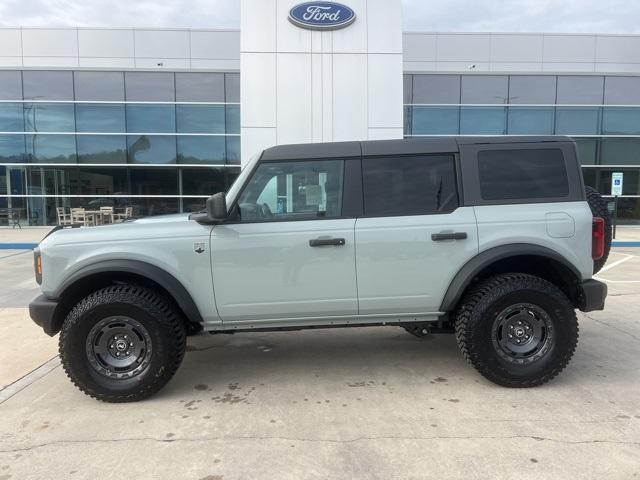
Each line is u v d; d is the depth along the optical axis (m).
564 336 3.99
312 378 4.39
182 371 4.62
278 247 3.95
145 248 3.91
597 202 4.38
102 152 19.94
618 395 3.91
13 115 19.80
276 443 3.24
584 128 20.78
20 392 4.14
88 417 3.66
